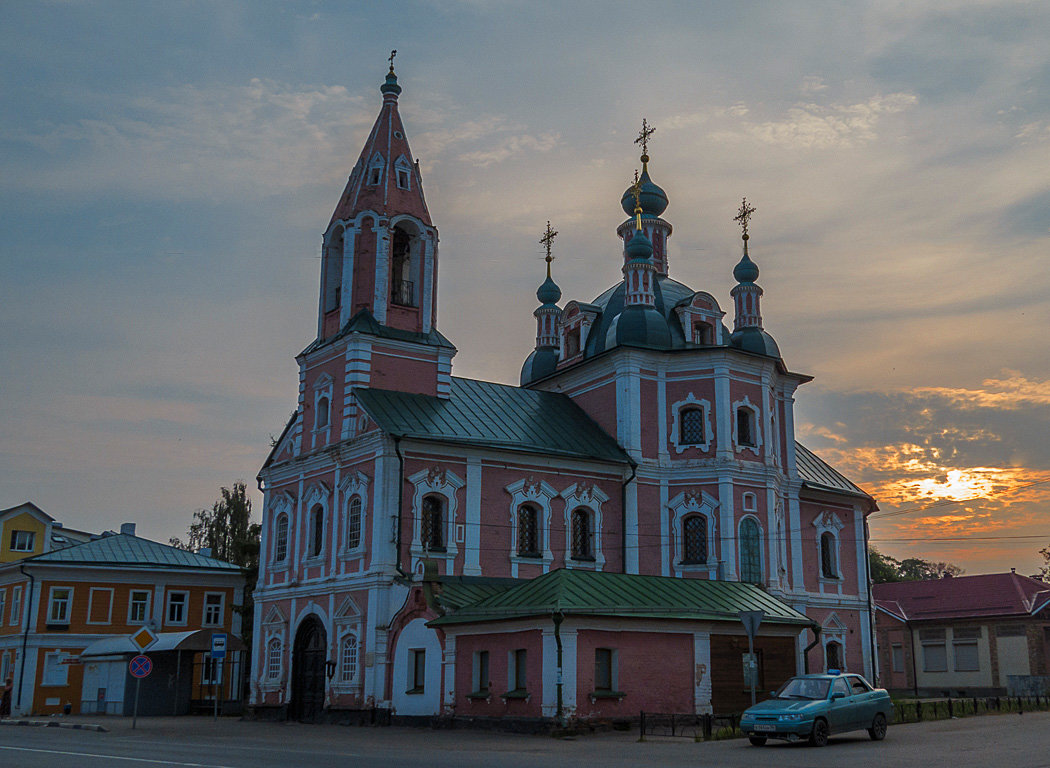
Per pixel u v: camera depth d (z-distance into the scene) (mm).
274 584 44094
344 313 43688
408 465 38469
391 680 35531
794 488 47438
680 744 24500
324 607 39969
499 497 40250
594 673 29078
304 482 43625
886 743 23625
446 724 31797
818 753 21047
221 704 51312
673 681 30672
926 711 33625
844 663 48000
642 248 47875
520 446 41000
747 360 45250
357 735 29734
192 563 58188
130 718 46250
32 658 53375
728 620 32219
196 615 57875
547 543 40812
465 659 31969
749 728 23375
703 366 44938
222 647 37000
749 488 43750
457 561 38531
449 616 33000
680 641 31219
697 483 43719
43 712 52875
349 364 41781
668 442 44688
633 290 47281
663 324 46500
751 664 26547
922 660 65812
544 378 49938
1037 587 65625
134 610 56312
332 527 40719
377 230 44062
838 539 49750
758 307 48969
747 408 45000
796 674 34031
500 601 31859
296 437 45031
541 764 18516
